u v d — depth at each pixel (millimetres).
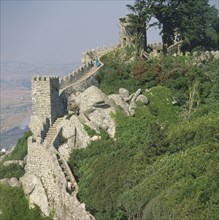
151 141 72250
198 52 99750
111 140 83312
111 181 69188
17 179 85375
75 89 93750
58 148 83750
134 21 103812
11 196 82312
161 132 73125
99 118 86125
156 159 70375
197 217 55062
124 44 105625
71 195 73625
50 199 79750
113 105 87750
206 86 91438
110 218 66312
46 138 85688
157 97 91000
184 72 93062
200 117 82750
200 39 110688
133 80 95250
